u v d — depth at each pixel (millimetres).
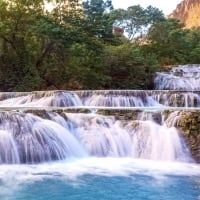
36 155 9922
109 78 29234
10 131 10023
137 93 18859
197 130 10500
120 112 11695
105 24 32031
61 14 29750
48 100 18266
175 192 7035
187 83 30750
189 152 10289
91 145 10906
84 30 29828
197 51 49219
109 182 7758
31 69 29094
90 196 6793
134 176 8305
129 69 30656
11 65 29547
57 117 11227
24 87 27734
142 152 10641
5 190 7098
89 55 29422
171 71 33938
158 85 31422
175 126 10844
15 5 29359
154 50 49312
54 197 6676
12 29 29438
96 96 18781
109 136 11000
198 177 8273
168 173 8664
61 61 30016
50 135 10516
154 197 6738
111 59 30328
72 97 18781
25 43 30156
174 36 49969
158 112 11305
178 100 18672
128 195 6871
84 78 29078
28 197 6695
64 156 10414
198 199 6598
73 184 7582
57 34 28047
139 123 11031
